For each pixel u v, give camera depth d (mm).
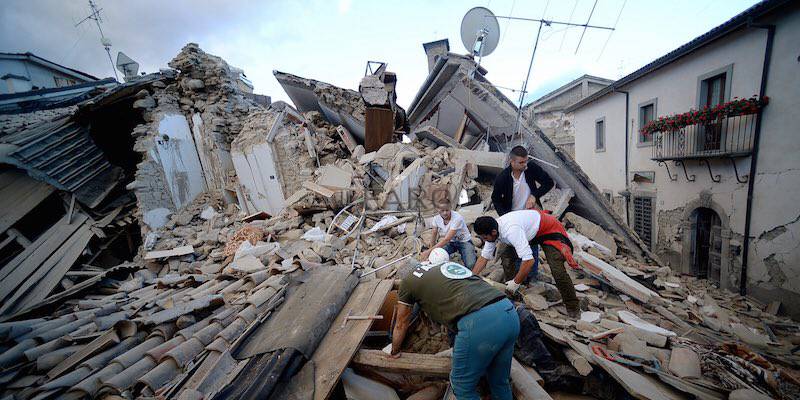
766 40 6344
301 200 6441
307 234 5434
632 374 2166
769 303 6500
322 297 2777
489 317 1729
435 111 8609
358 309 2699
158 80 8906
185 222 8406
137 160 10305
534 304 3201
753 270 6836
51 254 7168
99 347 2553
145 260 6133
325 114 10711
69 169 8227
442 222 4059
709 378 2346
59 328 3203
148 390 1986
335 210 6168
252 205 8492
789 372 2900
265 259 4645
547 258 3127
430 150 7809
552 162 6391
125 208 8875
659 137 8938
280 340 2236
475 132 8664
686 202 8594
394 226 5484
